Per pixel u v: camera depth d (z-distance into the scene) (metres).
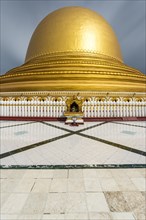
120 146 6.08
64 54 20.31
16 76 18.45
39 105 13.62
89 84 15.82
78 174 3.80
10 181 3.45
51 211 2.51
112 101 14.26
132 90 16.77
